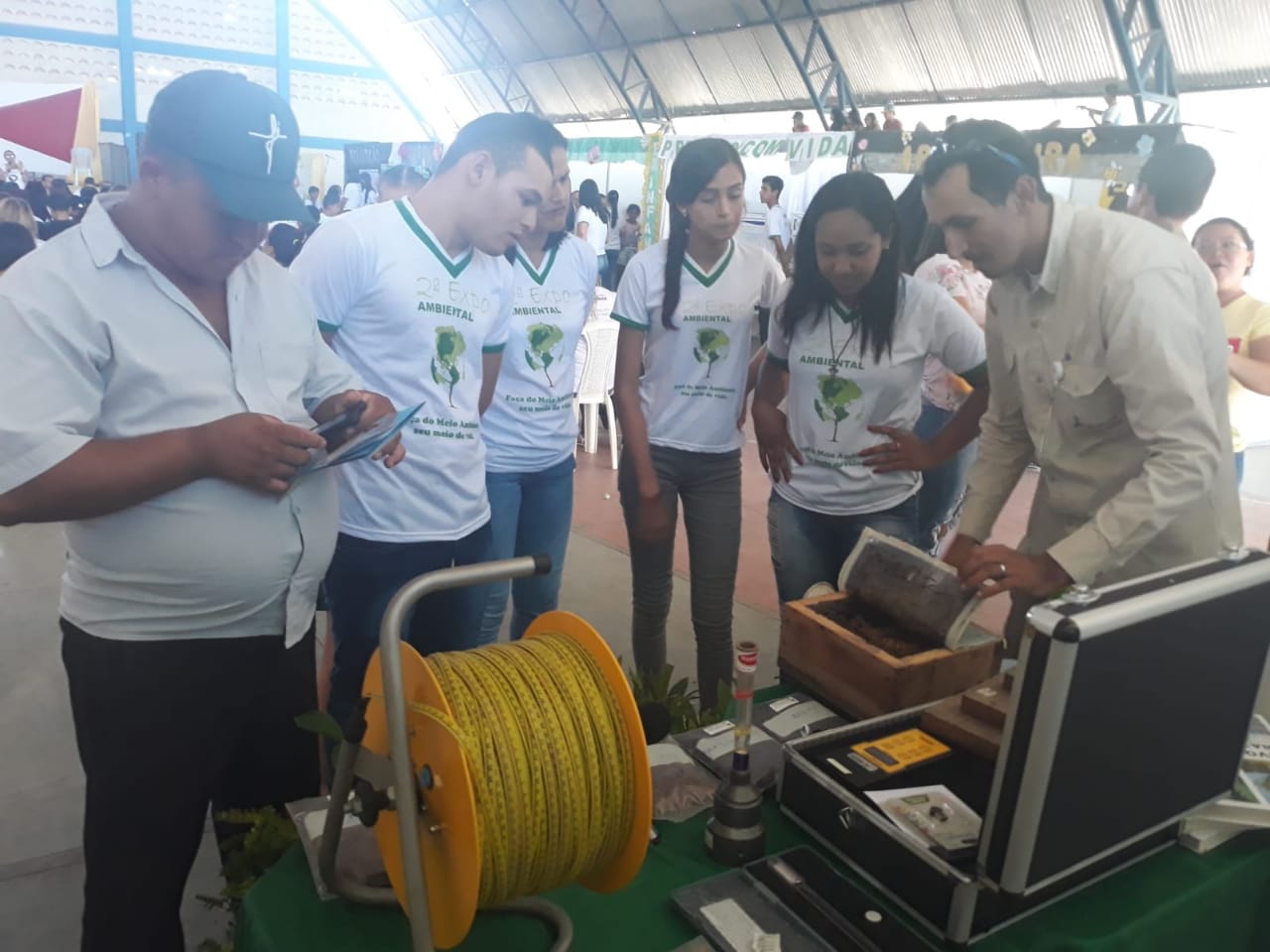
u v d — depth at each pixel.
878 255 2.13
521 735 1.06
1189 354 1.55
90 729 1.52
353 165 11.65
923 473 3.00
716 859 1.35
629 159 10.77
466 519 2.18
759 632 3.87
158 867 1.57
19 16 16.14
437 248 1.97
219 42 17.89
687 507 2.69
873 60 10.95
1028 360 1.81
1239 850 1.39
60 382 1.31
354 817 1.41
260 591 1.55
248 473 1.44
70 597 1.51
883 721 1.53
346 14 18.98
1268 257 6.87
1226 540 1.80
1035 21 8.99
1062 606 1.10
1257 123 8.04
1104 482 1.77
